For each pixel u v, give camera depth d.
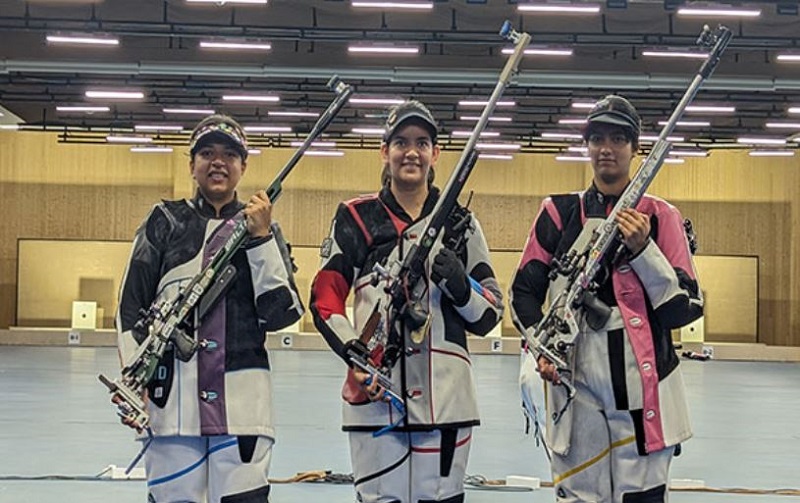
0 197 23.23
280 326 2.92
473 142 2.79
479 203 23.20
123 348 2.87
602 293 2.85
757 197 22.98
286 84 16.81
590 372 2.82
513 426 8.84
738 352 21.69
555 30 14.64
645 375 2.79
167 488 2.91
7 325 23.16
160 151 22.72
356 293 2.93
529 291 3.00
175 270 2.94
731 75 15.52
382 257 2.89
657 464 2.83
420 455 2.82
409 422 2.79
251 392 2.92
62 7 14.31
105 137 22.36
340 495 5.34
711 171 23.08
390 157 2.91
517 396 11.86
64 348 20.72
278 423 8.72
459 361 2.86
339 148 22.77
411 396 2.80
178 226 2.99
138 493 5.35
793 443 8.23
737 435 8.72
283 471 6.25
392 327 2.78
